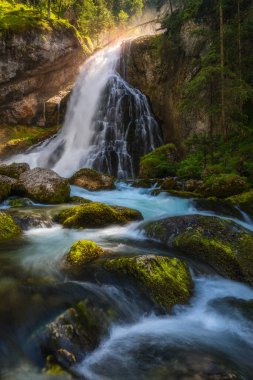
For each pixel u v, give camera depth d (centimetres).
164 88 2769
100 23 5300
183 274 652
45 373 414
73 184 1580
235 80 1769
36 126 3284
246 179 1470
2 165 1612
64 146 2962
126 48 3134
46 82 3372
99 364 442
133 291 588
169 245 816
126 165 2734
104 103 2983
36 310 500
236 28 1919
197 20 2397
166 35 2730
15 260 690
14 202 1175
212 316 575
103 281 608
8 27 3022
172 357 456
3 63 3016
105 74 3253
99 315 521
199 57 2423
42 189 1230
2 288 558
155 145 2762
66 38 3488
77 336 466
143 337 507
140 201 1379
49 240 838
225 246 757
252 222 1153
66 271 644
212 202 1223
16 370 418
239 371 435
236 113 1827
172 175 1958
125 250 766
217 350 480
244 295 662
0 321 478
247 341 511
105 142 2827
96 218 971
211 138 1844
